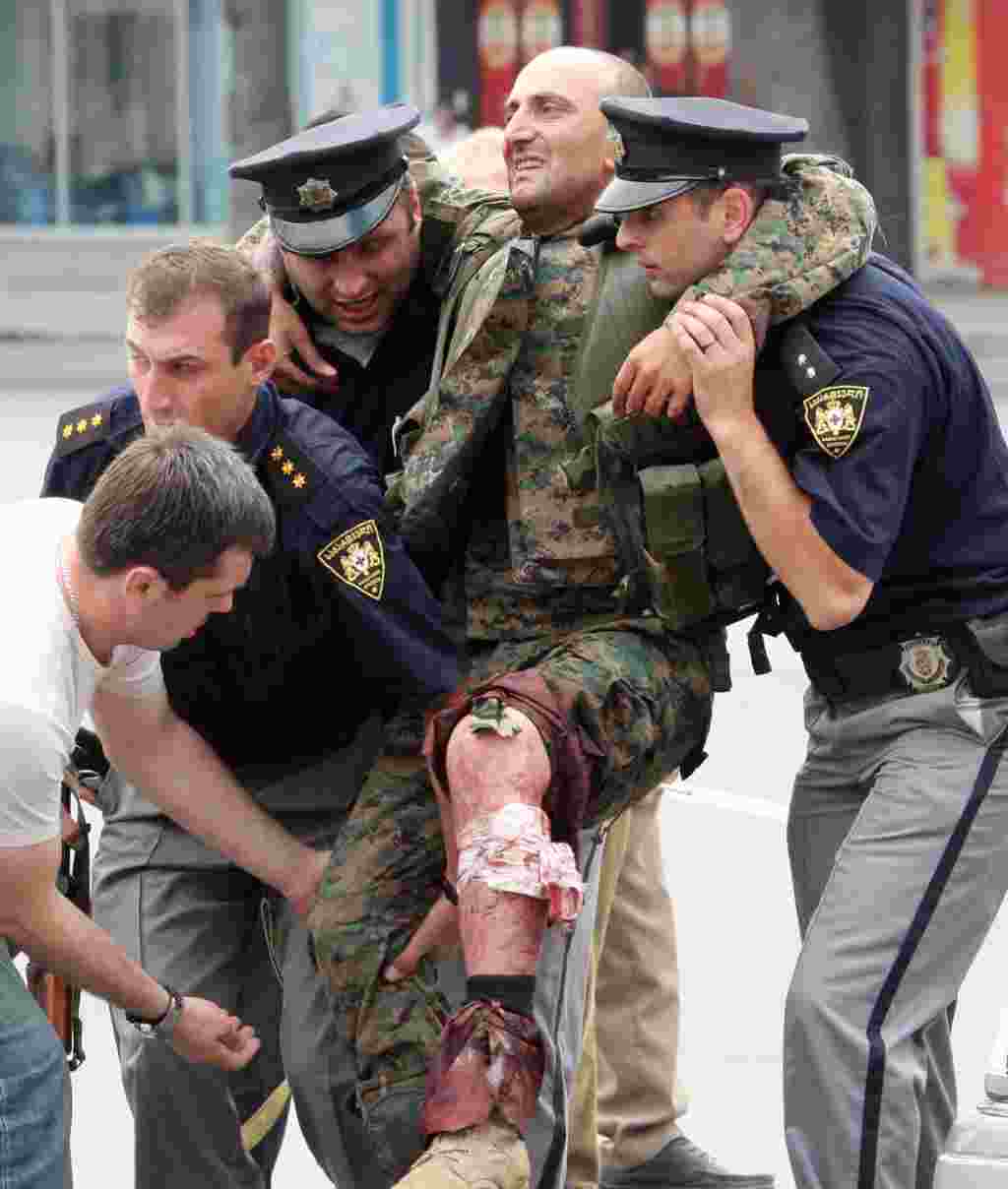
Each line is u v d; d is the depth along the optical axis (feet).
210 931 50.85
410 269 49.49
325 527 46.47
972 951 45.98
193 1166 49.19
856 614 44.09
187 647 48.08
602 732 45.19
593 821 46.42
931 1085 49.75
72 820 49.67
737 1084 65.82
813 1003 44.93
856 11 228.84
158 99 238.89
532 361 47.62
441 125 229.04
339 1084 48.14
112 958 42.96
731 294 44.16
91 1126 63.00
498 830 42.83
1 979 41.27
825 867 48.65
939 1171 42.86
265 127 228.43
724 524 45.27
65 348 219.41
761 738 100.99
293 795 50.34
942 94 230.48
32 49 238.07
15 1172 40.93
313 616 47.32
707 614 46.37
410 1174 41.88
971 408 45.68
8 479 146.51
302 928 48.70
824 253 44.60
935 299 231.71
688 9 230.07
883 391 43.88
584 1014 51.11
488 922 42.68
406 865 46.68
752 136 44.45
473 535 49.16
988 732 45.60
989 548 45.98
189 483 39.65
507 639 48.88
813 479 43.68
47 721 39.73
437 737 44.73
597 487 46.62
